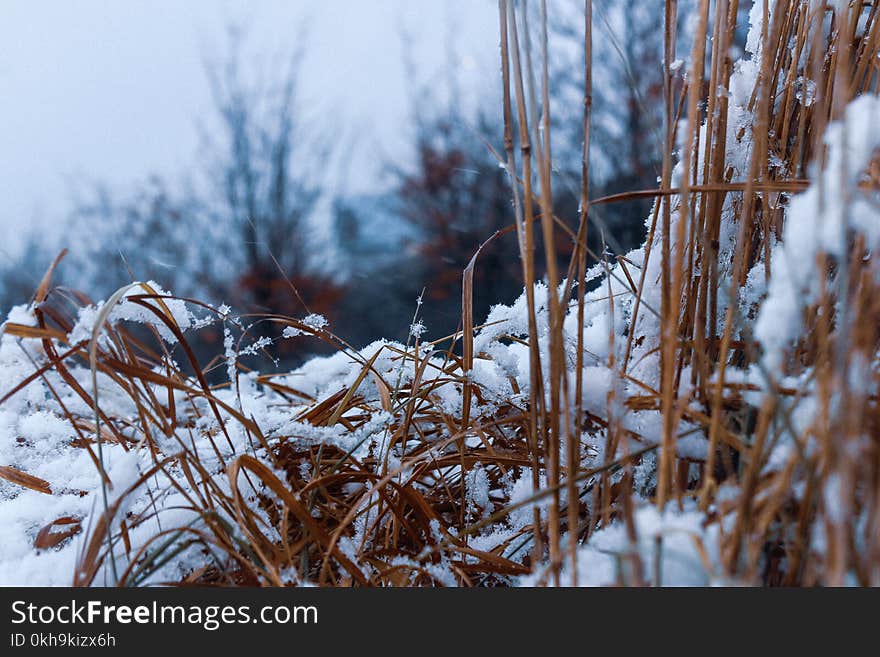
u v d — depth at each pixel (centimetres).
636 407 92
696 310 97
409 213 780
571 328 123
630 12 615
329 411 128
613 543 80
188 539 94
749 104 103
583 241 84
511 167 81
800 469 66
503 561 93
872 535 55
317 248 803
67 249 91
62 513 113
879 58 88
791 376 78
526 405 116
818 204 58
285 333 123
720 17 89
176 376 115
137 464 97
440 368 126
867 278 64
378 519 105
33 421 131
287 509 94
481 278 707
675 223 102
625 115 597
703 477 88
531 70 74
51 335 86
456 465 120
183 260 789
